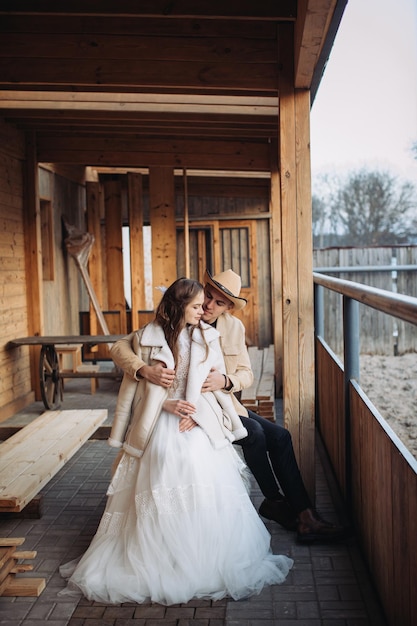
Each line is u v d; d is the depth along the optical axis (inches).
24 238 299.0
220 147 318.7
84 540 146.3
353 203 1056.8
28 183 299.1
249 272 477.1
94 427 186.7
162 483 119.3
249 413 151.6
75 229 363.9
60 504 169.8
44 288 334.3
